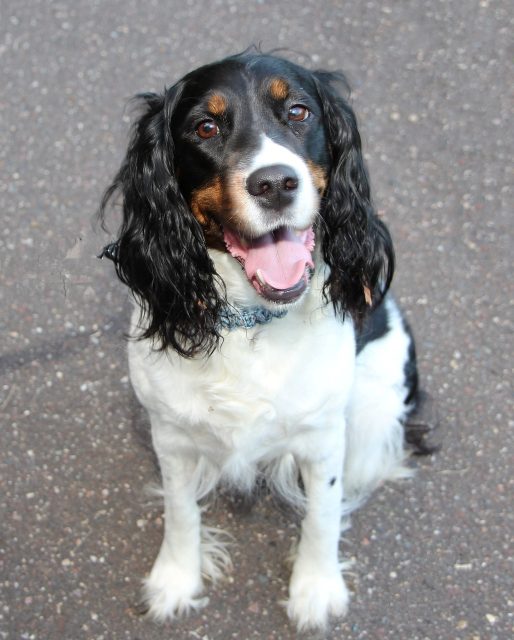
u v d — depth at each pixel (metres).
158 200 1.11
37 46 1.78
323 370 1.14
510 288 1.51
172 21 1.81
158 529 1.30
